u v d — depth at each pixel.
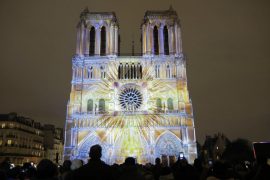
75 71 96.56
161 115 91.12
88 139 89.12
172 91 94.88
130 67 98.12
